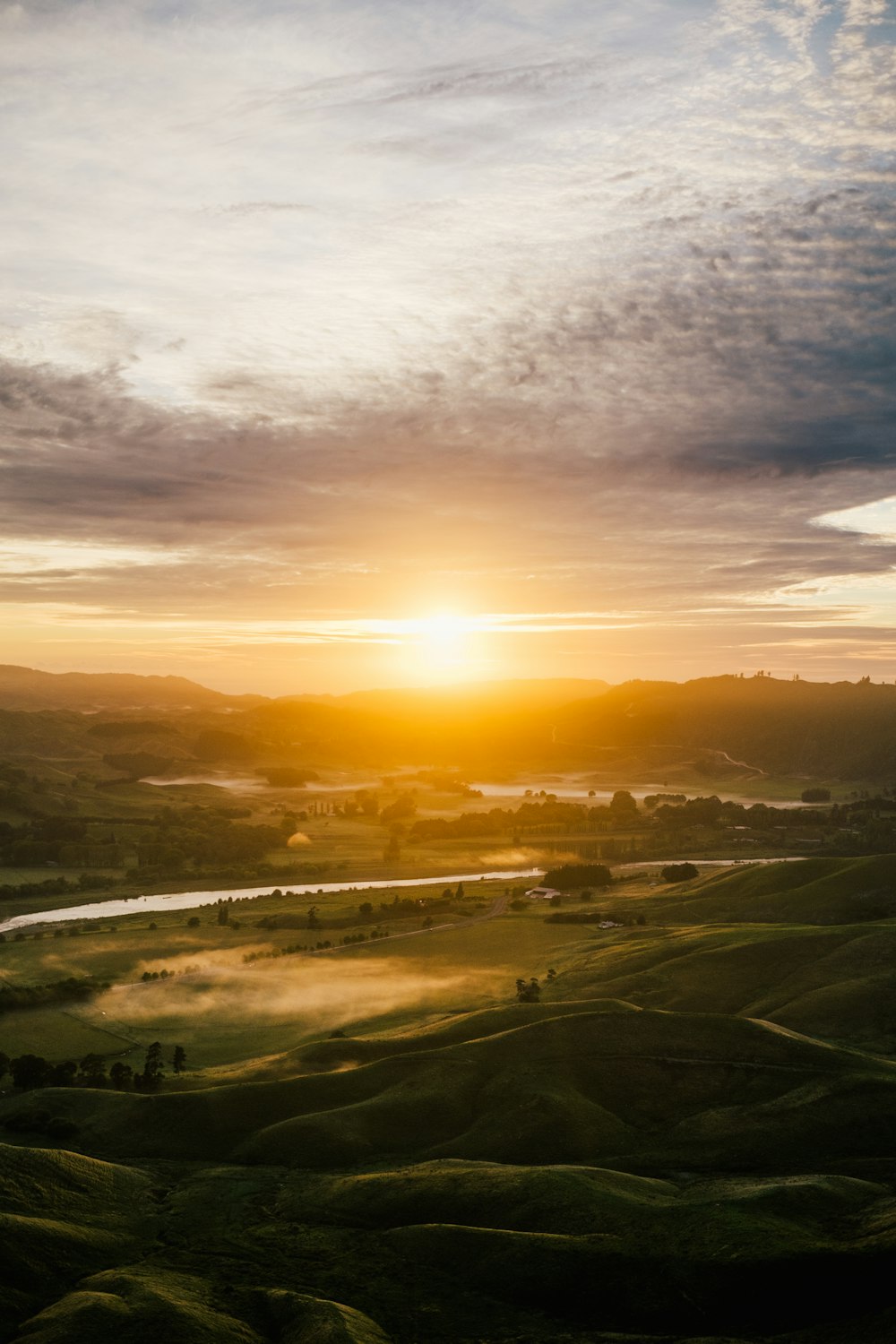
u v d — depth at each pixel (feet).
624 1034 494.18
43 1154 400.88
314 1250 342.23
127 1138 448.24
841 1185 353.72
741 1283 300.40
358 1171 406.00
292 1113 458.09
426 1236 342.23
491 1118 438.81
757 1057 469.16
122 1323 285.64
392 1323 299.38
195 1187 394.73
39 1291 314.35
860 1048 504.02
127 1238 354.74
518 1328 296.51
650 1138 421.18
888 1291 289.94
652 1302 300.20
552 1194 357.41
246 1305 308.19
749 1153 396.57
